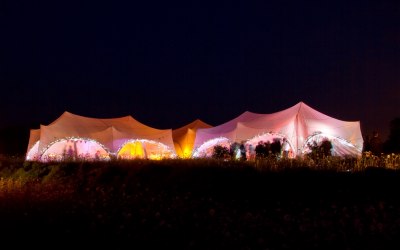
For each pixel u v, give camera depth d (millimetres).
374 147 24141
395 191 10984
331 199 10883
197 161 15039
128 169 14930
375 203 10336
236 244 7777
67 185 14000
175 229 8648
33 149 27281
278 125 22344
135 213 9953
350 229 8562
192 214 9914
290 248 7559
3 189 12977
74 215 9664
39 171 16656
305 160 14078
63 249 7531
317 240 7926
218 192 12242
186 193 12211
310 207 10438
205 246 7684
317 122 22250
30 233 8344
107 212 10047
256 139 22062
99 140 25453
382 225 8594
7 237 8102
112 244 7777
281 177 12039
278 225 8906
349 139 22203
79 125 26438
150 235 8273
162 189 12914
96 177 14711
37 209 10148
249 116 25891
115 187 13648
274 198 11273
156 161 15570
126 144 26281
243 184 12227
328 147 18531
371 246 7645
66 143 25562
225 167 13406
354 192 11039
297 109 22953
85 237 8133
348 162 14383
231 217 9594
